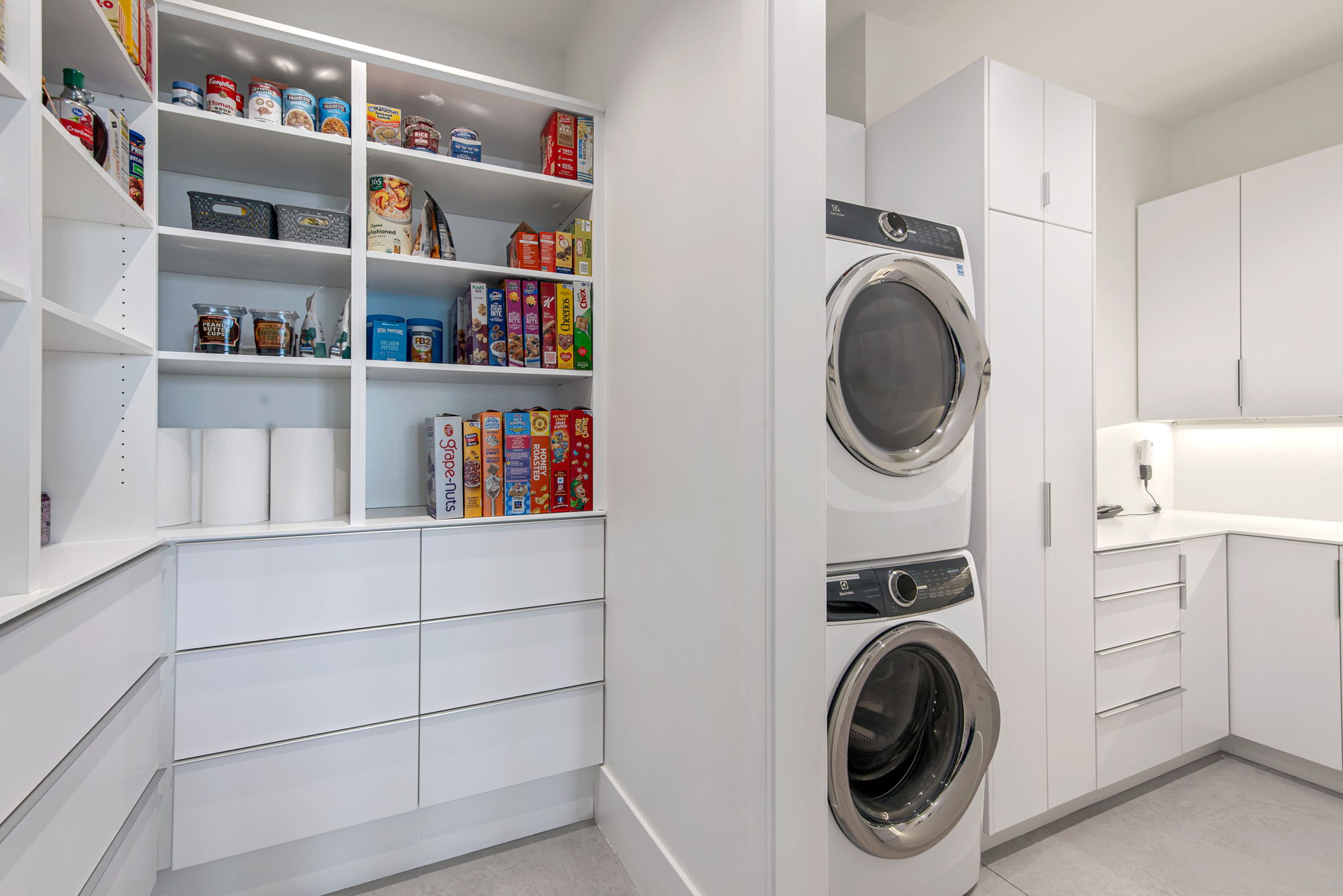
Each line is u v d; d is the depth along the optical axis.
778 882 1.11
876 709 1.39
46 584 0.89
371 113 1.64
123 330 1.37
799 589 1.13
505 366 1.78
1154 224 2.83
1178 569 2.17
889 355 1.40
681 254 1.42
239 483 1.53
